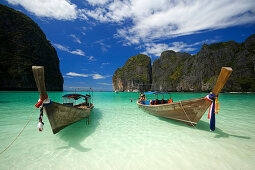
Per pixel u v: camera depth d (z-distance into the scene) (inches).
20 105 585.3
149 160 154.6
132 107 579.8
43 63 2834.6
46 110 189.5
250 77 2298.2
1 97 1021.2
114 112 457.1
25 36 2556.6
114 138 221.6
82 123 314.8
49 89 2910.9
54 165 145.3
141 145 194.2
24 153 170.2
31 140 210.2
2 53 2197.3
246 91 2215.8
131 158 159.3
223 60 2674.7
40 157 161.2
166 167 141.3
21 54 2395.4
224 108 520.4
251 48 2459.4
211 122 224.5
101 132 251.6
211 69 2748.5
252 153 165.9
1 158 158.2
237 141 201.9
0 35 2244.1
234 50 2682.1
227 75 193.6
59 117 217.8
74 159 157.2
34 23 2957.7
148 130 261.0
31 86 2431.1
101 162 151.3
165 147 186.4
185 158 157.6
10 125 286.0
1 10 2364.7
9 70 2187.5
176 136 226.2
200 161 150.9
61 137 224.4
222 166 141.0
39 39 2842.0
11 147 185.9
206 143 196.2
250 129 258.2
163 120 338.0
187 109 259.6
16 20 2527.1
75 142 204.8
